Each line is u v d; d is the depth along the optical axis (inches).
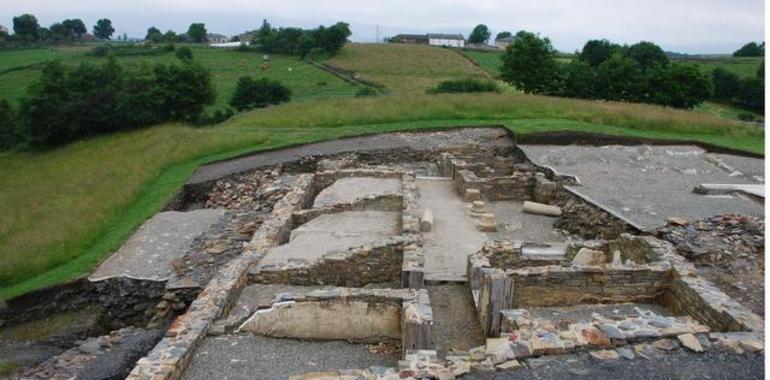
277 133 1170.6
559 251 483.5
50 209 850.8
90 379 405.1
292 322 367.2
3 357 474.0
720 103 2399.1
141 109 1740.9
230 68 2965.1
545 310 388.2
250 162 969.5
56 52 3631.9
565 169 832.3
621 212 593.9
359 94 2149.4
